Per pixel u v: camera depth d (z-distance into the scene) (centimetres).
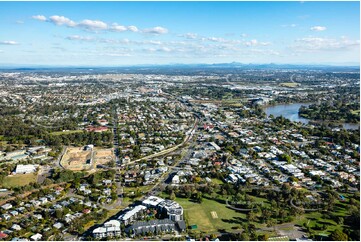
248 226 16412
